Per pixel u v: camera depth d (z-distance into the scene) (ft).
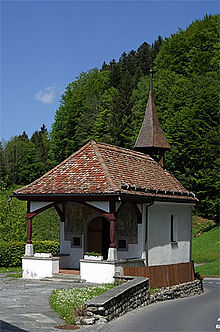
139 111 213.46
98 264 66.28
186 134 179.52
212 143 178.09
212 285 101.35
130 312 52.90
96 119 246.06
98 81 293.84
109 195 65.57
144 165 89.66
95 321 43.47
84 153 79.00
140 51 369.09
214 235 165.17
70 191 69.00
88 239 78.79
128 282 57.41
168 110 193.16
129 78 265.34
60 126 268.62
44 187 72.90
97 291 55.93
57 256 77.05
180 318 50.67
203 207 184.34
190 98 183.93
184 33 213.87
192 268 85.97
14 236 107.76
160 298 67.31
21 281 69.31
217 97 181.57
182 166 185.37
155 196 76.84
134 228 75.82
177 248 87.25
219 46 194.49
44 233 112.27
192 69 202.49
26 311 45.55
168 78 205.36
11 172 294.87
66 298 50.39
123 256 76.33
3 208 108.06
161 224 81.51
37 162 301.84
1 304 48.93
